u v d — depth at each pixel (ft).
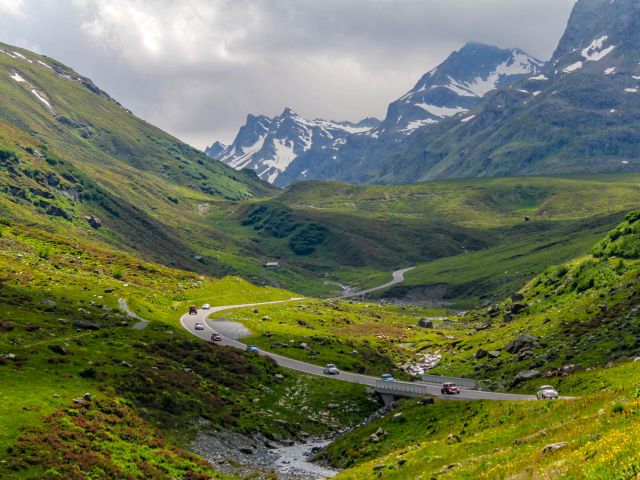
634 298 437.58
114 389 290.15
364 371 451.94
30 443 196.65
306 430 337.11
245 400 357.20
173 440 264.72
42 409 229.66
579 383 294.46
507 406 232.32
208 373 372.99
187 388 330.54
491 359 447.42
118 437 233.35
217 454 269.03
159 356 375.66
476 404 253.03
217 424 306.14
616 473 91.15
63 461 192.13
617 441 106.52
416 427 258.98
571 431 146.30
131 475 201.77
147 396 297.74
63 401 245.65
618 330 392.06
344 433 308.81
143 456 223.71
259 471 249.34
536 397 279.69
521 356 418.51
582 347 390.21
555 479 102.78
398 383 365.61
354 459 255.50
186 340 433.48
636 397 163.02
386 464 201.87
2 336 331.77
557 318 475.72
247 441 299.38
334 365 441.27
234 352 439.22
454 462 172.35
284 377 412.16
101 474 193.47
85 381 287.69
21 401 232.94
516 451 152.05
